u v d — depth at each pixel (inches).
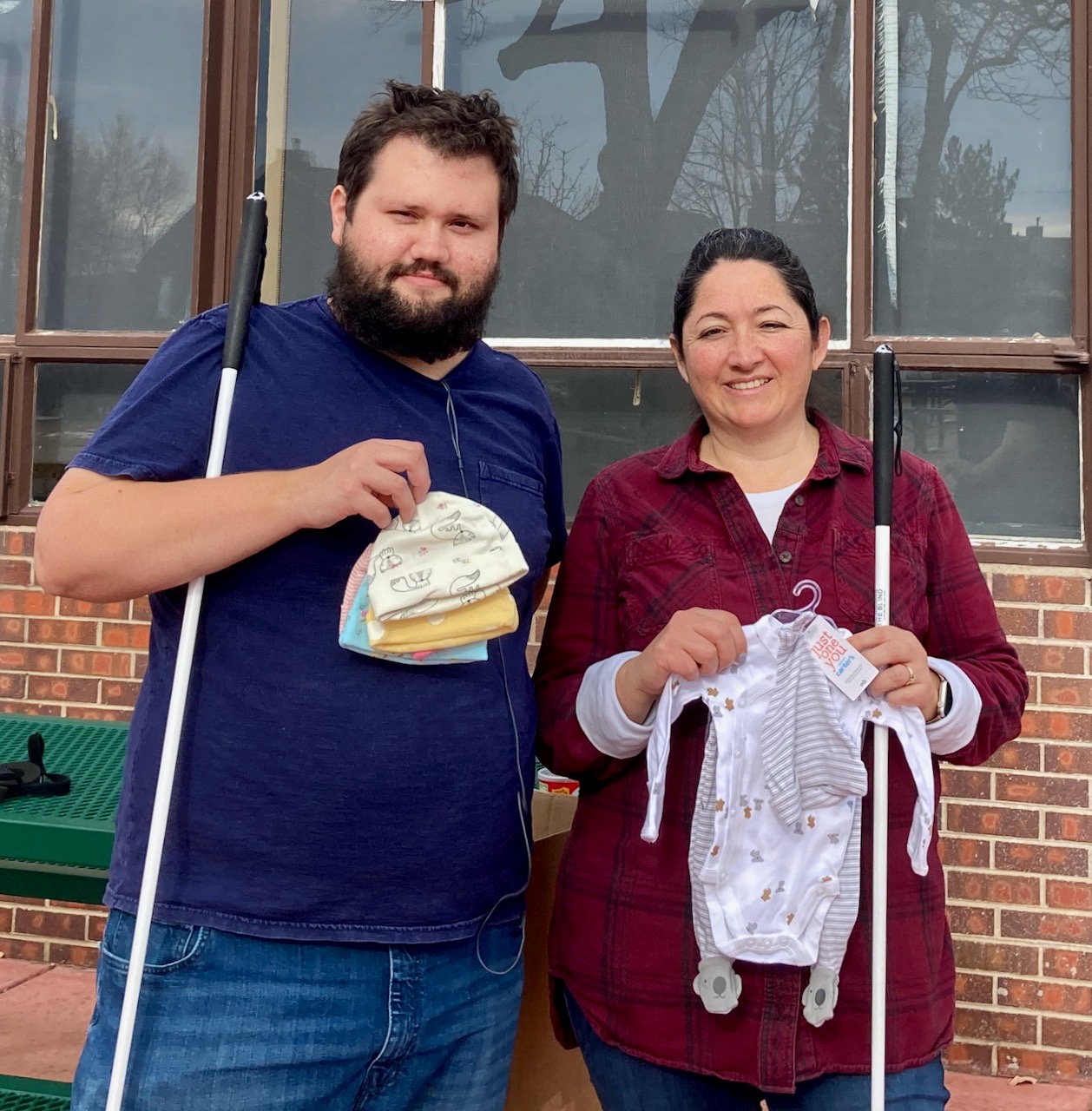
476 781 53.3
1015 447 109.7
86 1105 47.8
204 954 48.4
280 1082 48.8
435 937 51.8
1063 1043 102.6
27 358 126.9
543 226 118.3
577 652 61.7
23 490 126.4
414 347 54.6
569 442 117.3
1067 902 103.0
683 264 115.6
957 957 105.0
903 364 109.7
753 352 56.3
